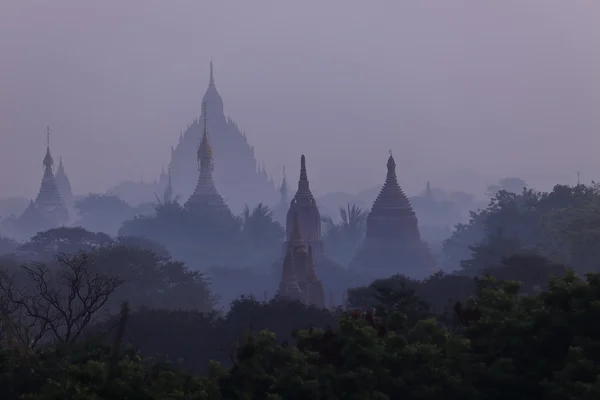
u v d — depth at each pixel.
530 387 121.88
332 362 127.56
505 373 122.50
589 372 116.12
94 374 116.50
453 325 150.50
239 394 121.38
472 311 138.12
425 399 122.69
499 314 131.25
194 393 118.81
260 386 122.62
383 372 123.50
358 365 124.88
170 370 131.75
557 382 116.94
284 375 121.12
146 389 117.50
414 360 125.12
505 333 127.06
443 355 128.00
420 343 130.12
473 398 122.12
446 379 123.50
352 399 120.19
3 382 126.19
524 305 132.88
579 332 123.00
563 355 123.31
